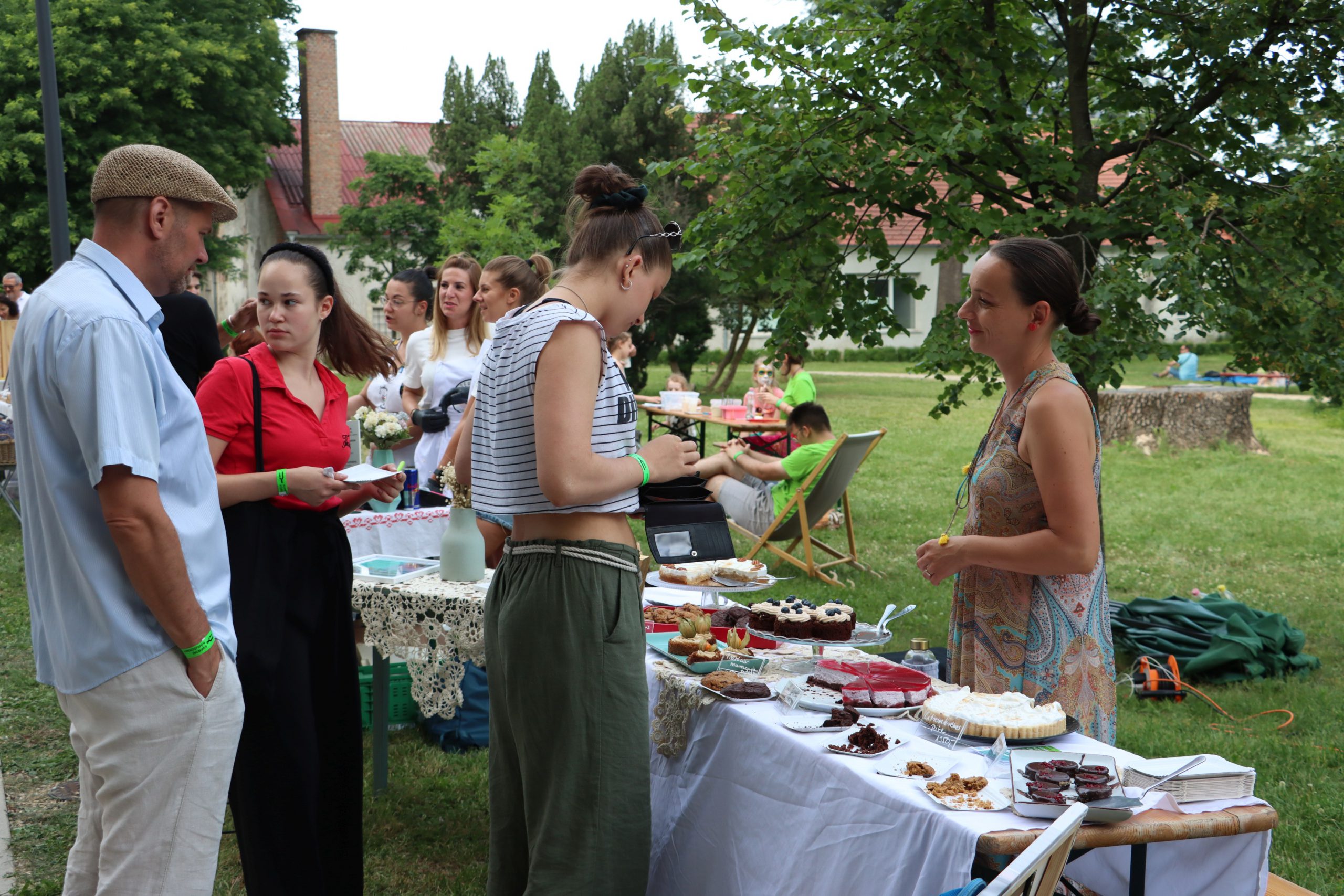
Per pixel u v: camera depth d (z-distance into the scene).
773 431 10.05
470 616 3.09
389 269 23.34
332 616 2.60
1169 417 13.37
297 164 32.59
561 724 2.09
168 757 2.01
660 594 3.25
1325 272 4.87
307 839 2.51
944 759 2.08
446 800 3.66
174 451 2.03
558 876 2.09
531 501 2.08
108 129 20.17
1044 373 2.32
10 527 7.86
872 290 5.45
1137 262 4.75
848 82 5.19
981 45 5.12
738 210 5.48
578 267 2.12
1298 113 5.19
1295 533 8.54
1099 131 5.54
